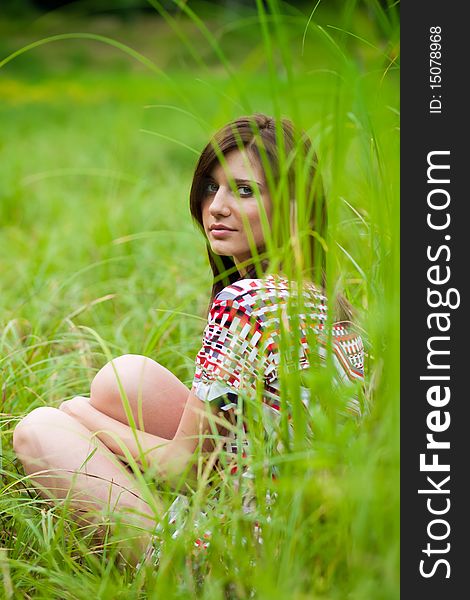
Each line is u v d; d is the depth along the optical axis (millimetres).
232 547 2648
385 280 2734
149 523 3164
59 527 3074
